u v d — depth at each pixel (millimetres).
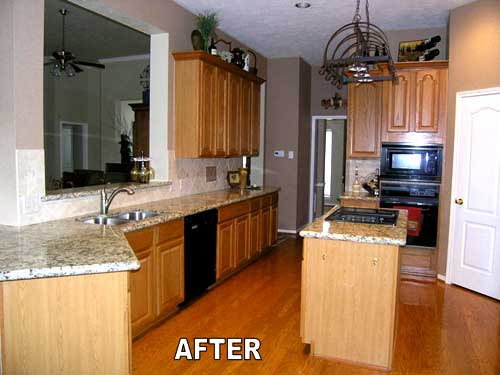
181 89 4230
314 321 2871
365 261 2729
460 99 4430
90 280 1824
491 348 3055
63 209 3051
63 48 6035
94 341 1854
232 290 4242
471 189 4324
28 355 1826
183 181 4590
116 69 7516
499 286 4031
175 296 3520
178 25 4305
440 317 3627
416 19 4789
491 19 4059
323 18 4785
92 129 7707
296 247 6160
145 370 2689
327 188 9273
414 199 4781
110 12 3523
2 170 2705
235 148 5043
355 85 4984
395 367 2773
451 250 4559
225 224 4375
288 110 6934
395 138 4867
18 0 2637
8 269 1718
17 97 2660
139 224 2949
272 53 6570
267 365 2777
